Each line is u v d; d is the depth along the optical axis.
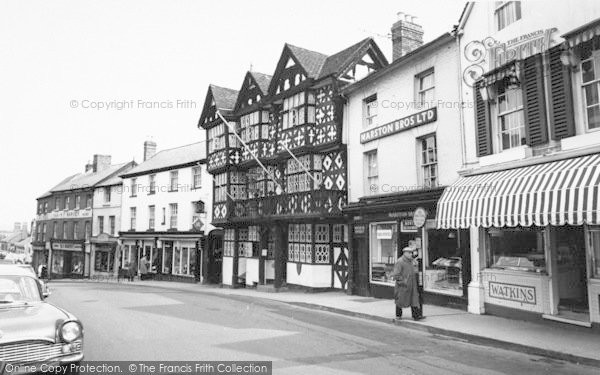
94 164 46.41
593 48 9.25
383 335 9.45
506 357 7.61
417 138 14.56
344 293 17.83
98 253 39.28
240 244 24.50
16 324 5.55
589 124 9.39
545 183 8.84
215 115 25.38
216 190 25.75
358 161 17.39
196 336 9.09
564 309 10.05
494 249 11.68
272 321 11.17
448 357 7.55
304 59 20.20
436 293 13.23
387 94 15.97
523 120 10.89
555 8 9.93
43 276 18.88
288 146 20.31
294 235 20.25
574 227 10.40
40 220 49.38
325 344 8.42
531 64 10.42
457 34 12.85
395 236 15.05
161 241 31.73
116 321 10.97
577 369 6.87
